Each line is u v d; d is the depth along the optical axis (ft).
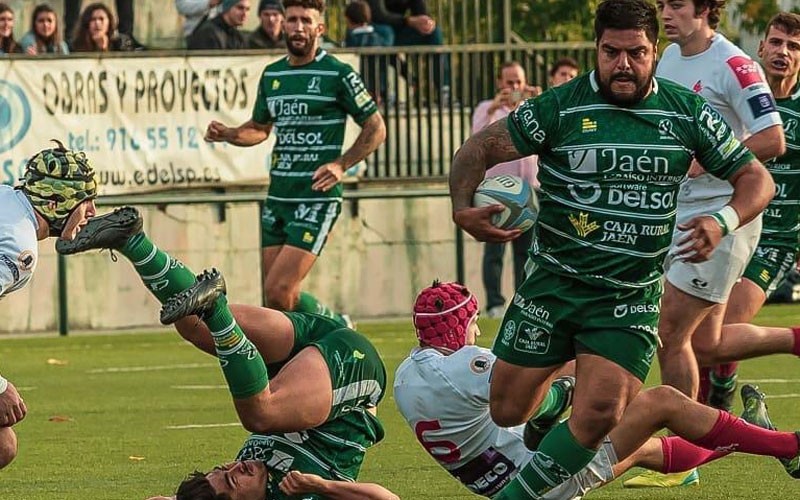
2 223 42.47
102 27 123.75
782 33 64.59
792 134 63.82
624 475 58.34
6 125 117.91
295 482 45.01
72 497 55.47
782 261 63.82
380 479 58.03
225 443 67.41
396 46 133.08
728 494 54.29
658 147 42.73
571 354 44.62
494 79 135.23
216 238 123.03
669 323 57.06
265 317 46.55
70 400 82.02
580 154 42.86
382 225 126.21
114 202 117.60
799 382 85.40
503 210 44.19
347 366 46.42
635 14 41.86
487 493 47.55
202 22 127.44
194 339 46.55
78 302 119.44
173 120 123.34
